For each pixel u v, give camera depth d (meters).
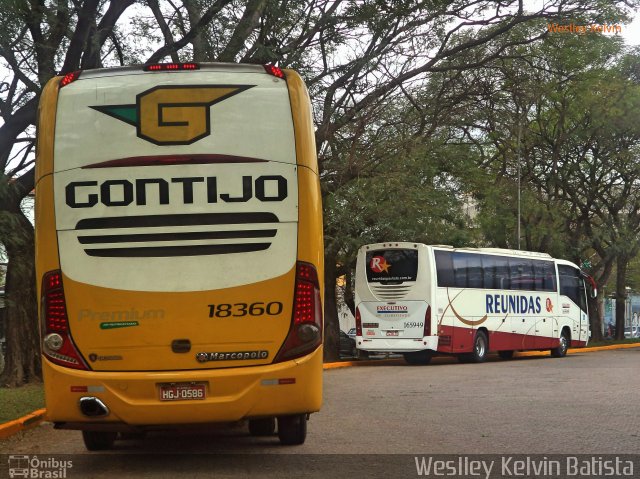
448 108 25.14
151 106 7.55
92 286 7.37
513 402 13.11
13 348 16.83
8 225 12.55
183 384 7.30
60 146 7.53
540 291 31.00
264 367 7.39
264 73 7.76
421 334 25.56
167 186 7.46
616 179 40.28
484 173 30.64
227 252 7.46
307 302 7.50
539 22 23.22
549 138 37.88
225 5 15.48
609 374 19.34
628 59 36.31
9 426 10.67
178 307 7.38
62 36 15.55
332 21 18.11
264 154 7.57
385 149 23.66
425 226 25.89
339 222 24.61
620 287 49.00
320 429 10.36
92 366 7.34
